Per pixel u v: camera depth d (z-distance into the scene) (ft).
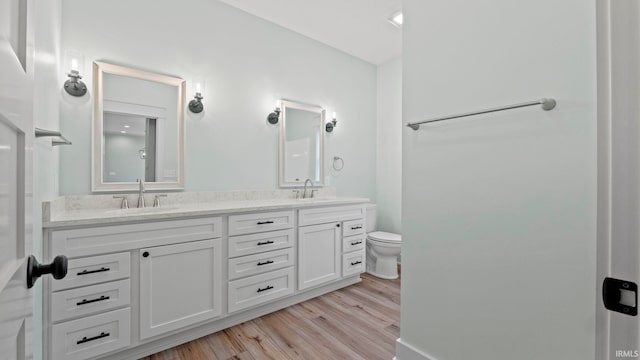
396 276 10.28
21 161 1.76
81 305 4.83
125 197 6.77
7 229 1.51
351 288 9.24
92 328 4.93
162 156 7.46
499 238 3.90
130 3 7.04
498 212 3.91
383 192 12.64
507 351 3.80
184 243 5.90
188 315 5.93
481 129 4.09
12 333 1.55
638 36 1.53
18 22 1.71
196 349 5.81
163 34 7.49
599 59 1.66
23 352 1.78
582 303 3.19
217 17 8.38
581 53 3.19
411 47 5.07
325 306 7.87
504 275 3.84
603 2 1.65
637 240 1.54
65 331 4.68
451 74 4.46
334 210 8.84
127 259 5.26
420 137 4.92
